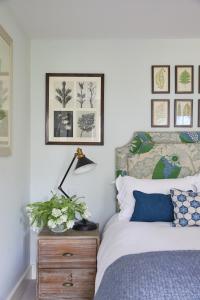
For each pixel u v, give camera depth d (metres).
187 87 3.10
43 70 3.12
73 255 2.55
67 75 3.11
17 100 2.66
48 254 2.55
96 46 3.12
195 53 3.10
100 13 2.51
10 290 2.46
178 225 2.42
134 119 3.11
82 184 3.12
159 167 2.99
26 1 2.28
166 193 2.73
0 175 2.21
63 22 2.69
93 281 2.55
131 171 3.01
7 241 2.38
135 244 1.93
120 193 2.86
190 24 2.74
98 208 3.11
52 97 3.12
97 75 3.11
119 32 2.93
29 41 3.07
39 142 3.13
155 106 3.11
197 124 3.10
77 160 2.98
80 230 2.70
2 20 2.26
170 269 1.40
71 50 3.12
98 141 3.11
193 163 2.98
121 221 2.60
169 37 3.07
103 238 2.54
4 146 2.23
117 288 1.36
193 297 1.18
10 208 2.46
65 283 2.55
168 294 1.21
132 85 3.12
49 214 2.62
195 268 1.41
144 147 3.03
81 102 3.12
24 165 2.90
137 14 2.52
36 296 2.58
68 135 3.12
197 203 2.48
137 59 3.12
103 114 3.11
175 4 2.35
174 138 3.04
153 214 2.57
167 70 3.11
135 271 1.44
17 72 2.66
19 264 2.73
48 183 3.13
